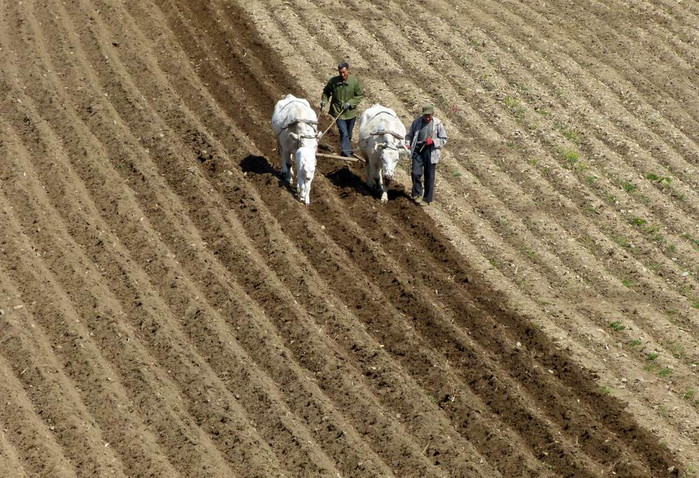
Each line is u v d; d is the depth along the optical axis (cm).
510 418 5441
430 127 7088
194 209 6756
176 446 4850
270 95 8325
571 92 8956
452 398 5478
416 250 6762
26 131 7250
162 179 6994
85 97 7731
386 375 5550
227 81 8438
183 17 9306
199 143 7425
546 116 8581
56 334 5438
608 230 7325
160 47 8700
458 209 7325
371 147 7081
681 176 8038
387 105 8419
